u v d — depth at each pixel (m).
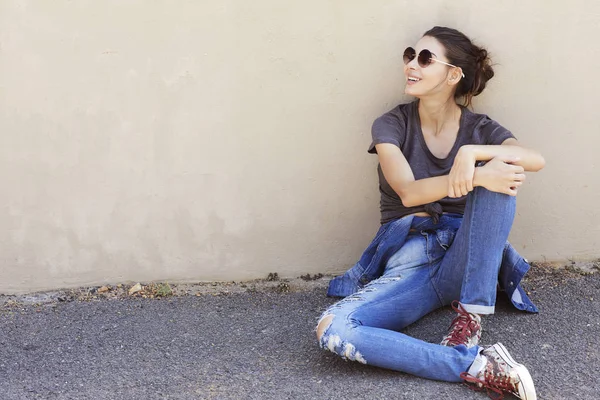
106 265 3.65
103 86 3.46
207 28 3.45
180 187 3.60
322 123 3.59
